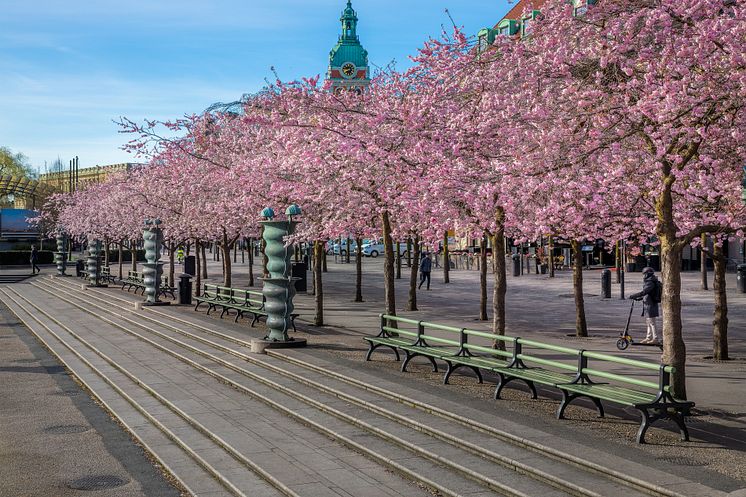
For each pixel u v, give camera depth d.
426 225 20.31
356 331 21.78
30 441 11.54
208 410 13.03
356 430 11.29
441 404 11.77
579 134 12.07
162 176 35.00
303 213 22.56
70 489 9.16
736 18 10.64
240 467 9.80
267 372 16.09
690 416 10.86
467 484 8.69
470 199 14.47
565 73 12.60
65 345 22.75
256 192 24.95
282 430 11.61
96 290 42.03
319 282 23.17
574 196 12.33
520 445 9.62
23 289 48.44
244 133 29.72
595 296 32.91
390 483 8.96
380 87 19.38
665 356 11.00
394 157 15.45
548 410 11.41
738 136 11.80
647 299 18.95
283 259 18.66
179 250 67.81
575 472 8.48
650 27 11.35
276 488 8.95
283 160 21.69
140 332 24.50
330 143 17.38
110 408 13.80
